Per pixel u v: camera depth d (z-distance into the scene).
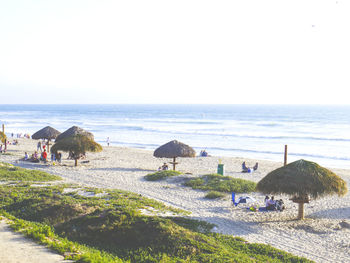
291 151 51.88
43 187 18.41
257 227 15.00
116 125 103.00
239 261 9.85
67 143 29.42
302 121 121.62
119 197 16.53
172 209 16.11
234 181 23.31
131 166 32.19
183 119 138.38
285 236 13.95
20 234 9.62
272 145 58.66
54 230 11.70
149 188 22.11
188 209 17.33
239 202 18.27
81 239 11.36
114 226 11.67
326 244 13.15
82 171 27.70
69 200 14.73
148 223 11.72
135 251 10.41
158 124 108.31
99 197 16.20
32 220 13.09
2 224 10.48
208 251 10.44
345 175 30.52
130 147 55.84
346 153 49.47
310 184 15.21
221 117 153.88
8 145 47.88
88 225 11.97
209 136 72.50
